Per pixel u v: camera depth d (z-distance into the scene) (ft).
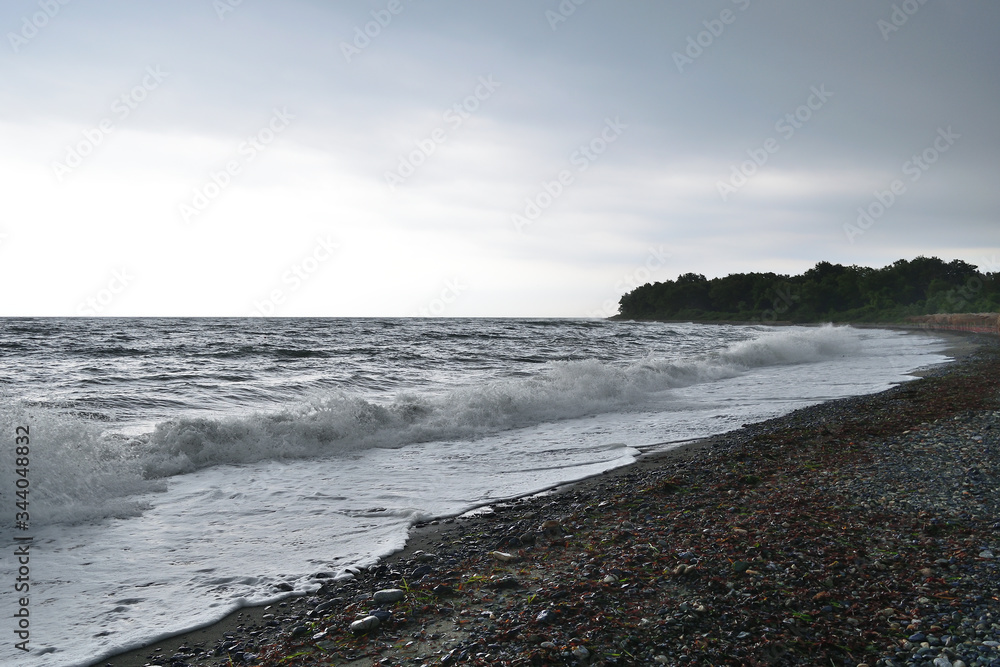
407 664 11.15
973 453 23.93
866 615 12.02
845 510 18.39
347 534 19.03
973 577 13.28
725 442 31.76
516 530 18.88
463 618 12.91
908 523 16.89
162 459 26.20
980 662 10.08
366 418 34.45
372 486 24.52
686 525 17.94
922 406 37.76
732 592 13.16
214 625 13.28
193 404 41.09
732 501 20.25
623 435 34.91
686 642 11.35
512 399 41.29
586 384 48.65
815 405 44.55
